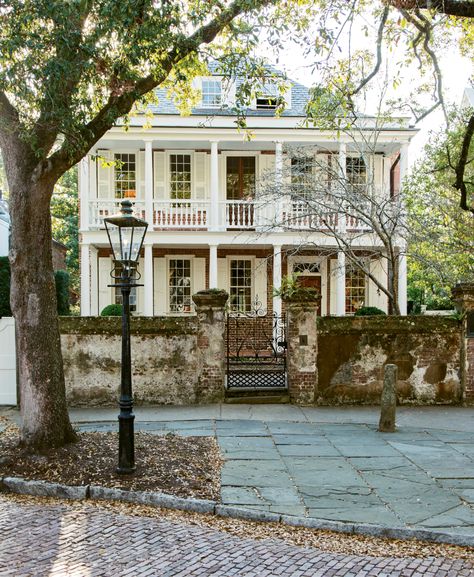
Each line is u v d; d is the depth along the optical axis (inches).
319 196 507.5
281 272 705.6
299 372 422.6
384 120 497.0
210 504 218.7
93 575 162.6
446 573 168.2
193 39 285.3
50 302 280.5
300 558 177.3
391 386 347.9
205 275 759.7
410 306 848.9
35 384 275.7
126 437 250.7
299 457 285.1
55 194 1119.6
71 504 227.1
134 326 419.5
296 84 743.7
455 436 334.0
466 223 509.0
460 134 477.7
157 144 724.7
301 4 325.4
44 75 246.5
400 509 215.6
